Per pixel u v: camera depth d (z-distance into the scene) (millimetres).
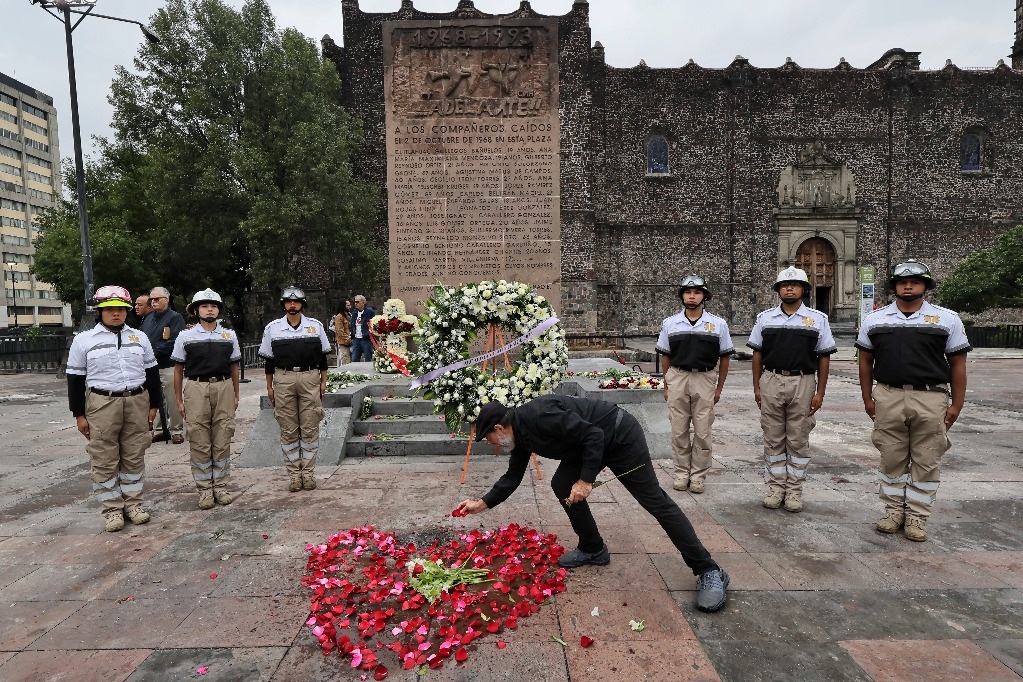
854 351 23516
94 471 4727
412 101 10641
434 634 3150
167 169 23766
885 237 33219
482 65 10641
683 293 5480
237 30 23984
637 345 27359
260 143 24281
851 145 33062
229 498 5426
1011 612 3326
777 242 33062
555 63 10625
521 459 3670
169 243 25469
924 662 2865
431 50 10633
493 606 3348
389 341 9328
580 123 30875
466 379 5711
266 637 3166
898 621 3236
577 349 19062
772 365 4996
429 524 4754
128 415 4824
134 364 4910
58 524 4965
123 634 3213
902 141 33031
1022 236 25422
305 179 24703
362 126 30062
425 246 10695
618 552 4160
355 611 3371
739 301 33062
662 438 7027
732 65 32688
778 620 3258
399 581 3635
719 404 11094
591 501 5246
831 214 32812
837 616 3293
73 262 25219
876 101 33000
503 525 4711
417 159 10672
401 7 30016
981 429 8391
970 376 14859
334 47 30438
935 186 33188
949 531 4512
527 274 10688
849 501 5254
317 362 5770
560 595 3553
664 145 33250
